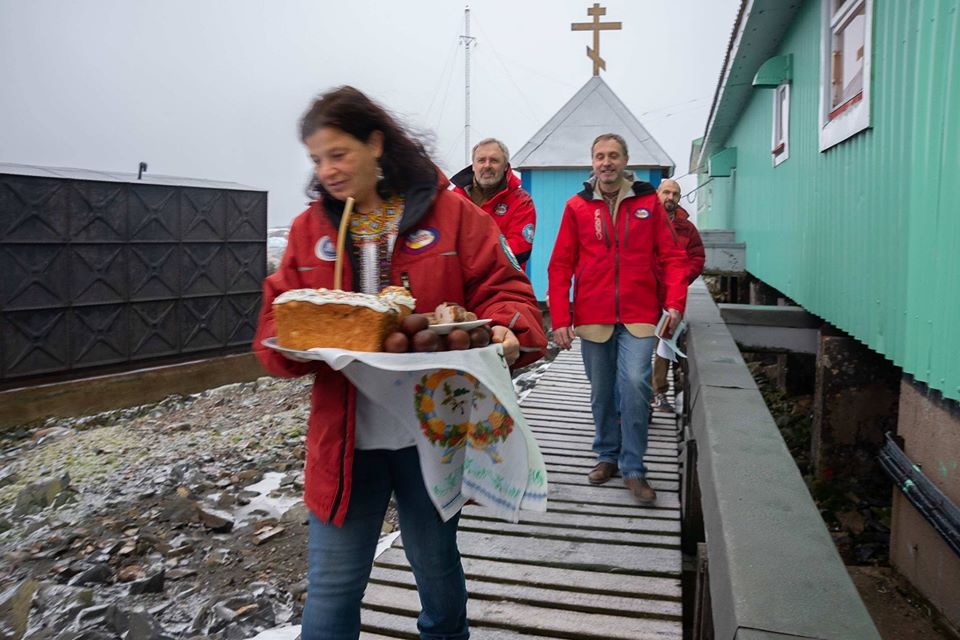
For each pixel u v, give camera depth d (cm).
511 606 340
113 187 1062
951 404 410
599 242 453
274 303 190
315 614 205
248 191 1250
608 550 391
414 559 222
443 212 212
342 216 208
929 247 418
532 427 634
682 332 611
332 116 201
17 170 974
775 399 954
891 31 499
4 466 777
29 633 399
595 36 1591
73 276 1025
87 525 564
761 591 171
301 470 684
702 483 275
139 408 1046
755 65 1111
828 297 689
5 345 961
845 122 614
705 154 2058
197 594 446
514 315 207
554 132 1491
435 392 201
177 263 1155
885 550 560
